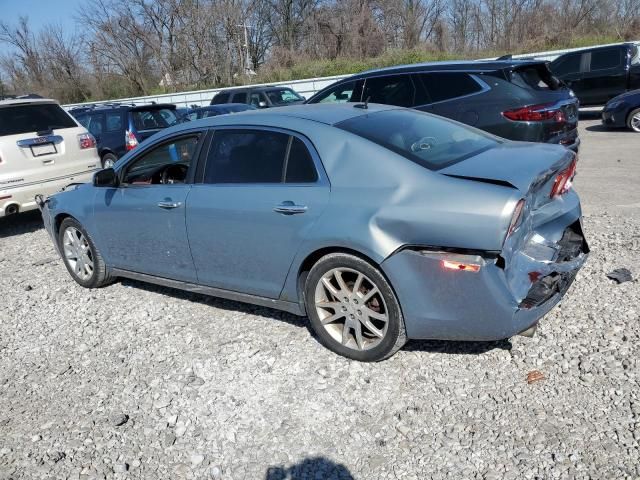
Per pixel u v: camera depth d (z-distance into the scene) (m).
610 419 2.90
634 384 3.13
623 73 13.95
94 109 11.61
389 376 3.47
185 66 32.34
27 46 35.78
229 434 3.12
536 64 7.27
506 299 3.10
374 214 3.29
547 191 3.59
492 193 3.06
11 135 7.42
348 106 4.33
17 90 36.50
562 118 6.86
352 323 3.61
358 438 2.99
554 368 3.37
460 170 3.32
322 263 3.56
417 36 30.86
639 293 4.12
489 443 2.85
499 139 4.23
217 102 15.90
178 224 4.30
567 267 3.51
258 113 4.22
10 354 4.29
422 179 3.29
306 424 3.13
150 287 5.30
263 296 4.03
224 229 4.00
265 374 3.64
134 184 4.73
